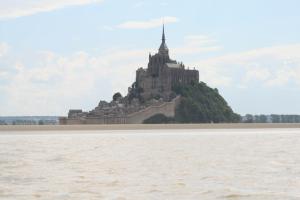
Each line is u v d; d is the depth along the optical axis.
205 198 55.47
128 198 54.97
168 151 127.56
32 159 103.81
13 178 71.69
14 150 132.38
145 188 62.12
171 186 63.88
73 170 82.69
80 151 128.62
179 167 87.38
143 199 54.47
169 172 79.62
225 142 173.75
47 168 85.56
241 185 65.25
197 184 65.81
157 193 58.44
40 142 178.88
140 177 73.06
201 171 81.31
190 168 85.88
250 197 56.34
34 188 61.81
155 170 82.75
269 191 60.31
